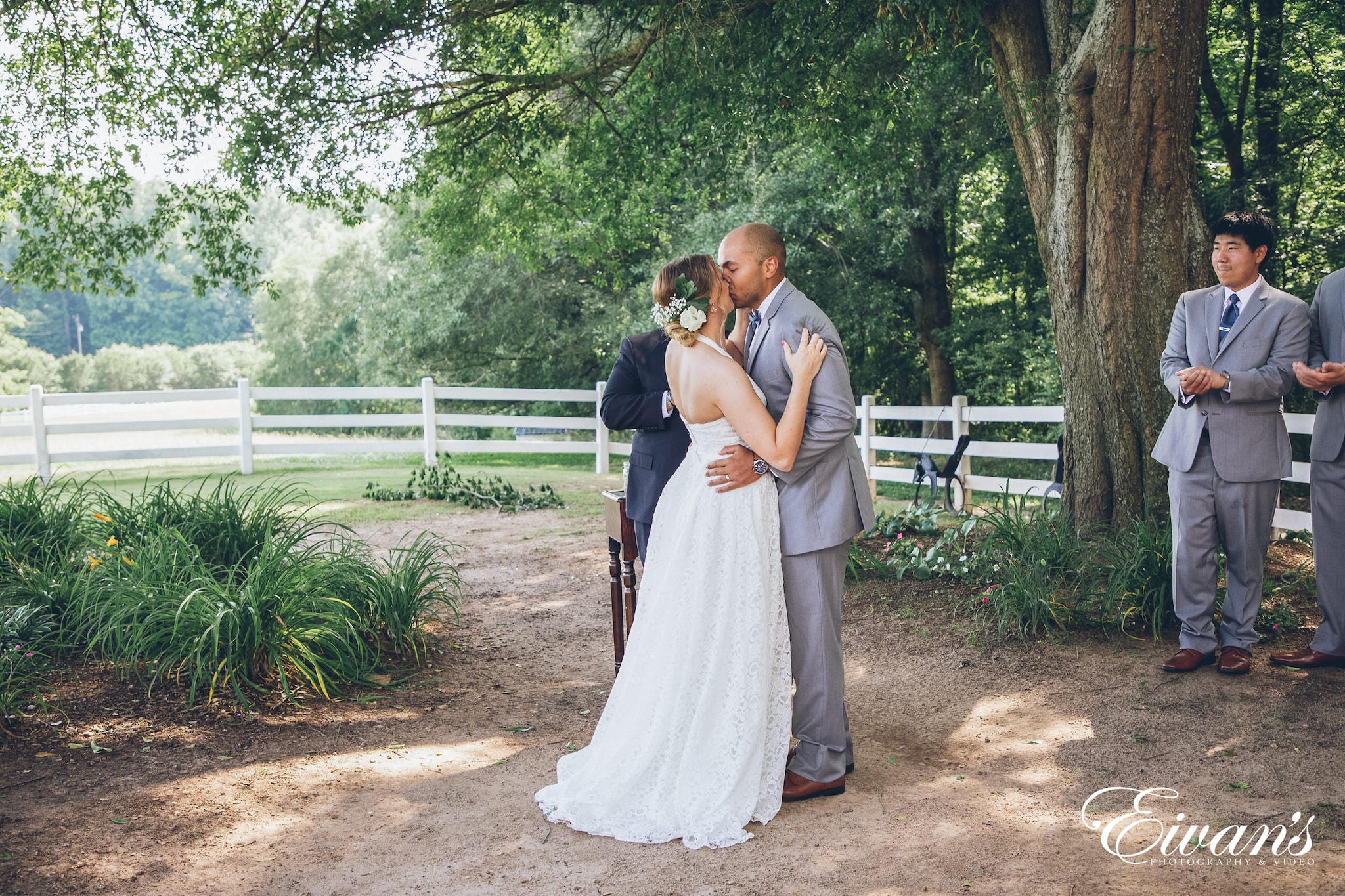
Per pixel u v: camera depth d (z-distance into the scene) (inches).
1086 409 231.1
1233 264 155.7
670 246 656.4
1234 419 154.0
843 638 198.8
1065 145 230.5
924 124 443.5
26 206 341.4
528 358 813.9
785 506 120.7
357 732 145.7
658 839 110.0
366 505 380.2
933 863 102.3
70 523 207.8
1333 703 141.4
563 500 401.4
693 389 119.5
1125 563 190.7
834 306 591.8
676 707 117.6
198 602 162.4
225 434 949.8
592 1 323.0
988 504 378.3
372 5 317.1
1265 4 395.9
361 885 99.2
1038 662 171.8
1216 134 445.1
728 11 274.4
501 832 112.4
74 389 1908.2
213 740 138.1
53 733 135.9
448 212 438.0
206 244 348.5
